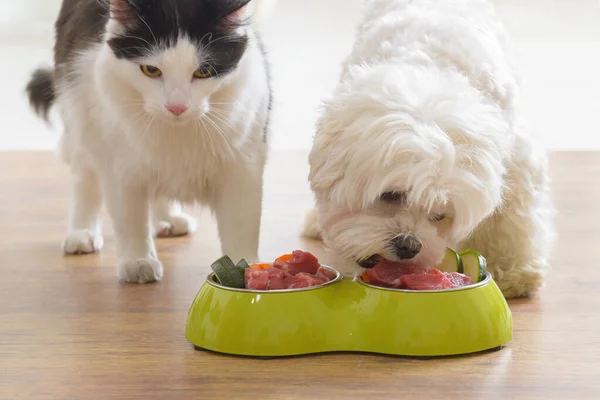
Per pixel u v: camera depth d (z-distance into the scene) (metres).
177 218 3.32
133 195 2.62
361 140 1.99
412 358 1.94
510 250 2.48
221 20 2.25
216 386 1.80
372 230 2.02
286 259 2.20
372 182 1.97
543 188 2.56
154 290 2.55
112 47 2.26
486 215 2.11
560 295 2.48
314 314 1.98
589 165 4.73
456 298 1.96
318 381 1.82
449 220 2.09
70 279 2.68
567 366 1.90
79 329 2.19
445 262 2.19
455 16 2.51
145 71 2.24
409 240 1.99
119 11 2.25
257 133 2.55
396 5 2.68
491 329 1.98
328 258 2.30
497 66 2.38
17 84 7.15
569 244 3.07
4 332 2.17
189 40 2.21
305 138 5.77
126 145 2.51
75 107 2.62
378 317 1.96
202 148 2.45
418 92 2.04
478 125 2.00
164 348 2.04
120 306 2.39
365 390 1.77
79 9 2.68
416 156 1.92
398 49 2.33
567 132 5.66
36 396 1.76
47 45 8.03
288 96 6.36
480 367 1.89
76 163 3.03
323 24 7.88
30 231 3.38
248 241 2.59
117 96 2.36
